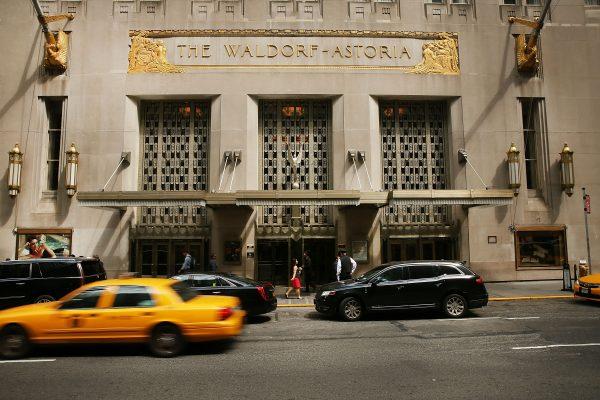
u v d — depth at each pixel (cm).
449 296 1176
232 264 1859
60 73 1945
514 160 1938
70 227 1867
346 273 1538
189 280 1176
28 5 1983
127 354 830
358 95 1962
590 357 757
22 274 1216
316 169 1995
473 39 2044
